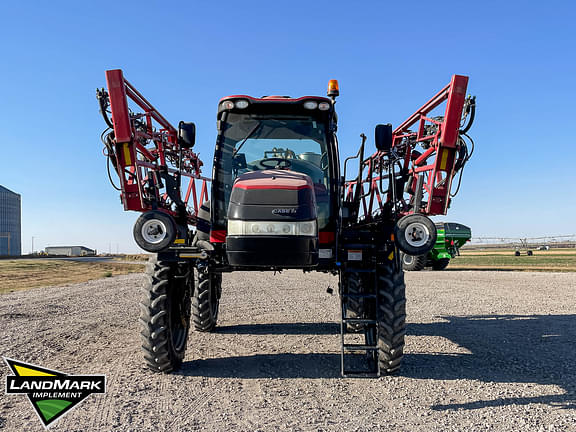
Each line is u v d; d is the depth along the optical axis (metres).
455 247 21.69
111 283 18.02
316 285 15.62
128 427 3.40
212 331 7.45
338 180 5.18
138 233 4.62
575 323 7.82
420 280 16.28
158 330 4.73
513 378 4.68
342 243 4.89
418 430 3.32
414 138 5.96
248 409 3.79
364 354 5.72
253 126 5.36
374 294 4.76
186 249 4.82
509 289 13.16
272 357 5.65
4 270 30.66
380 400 4.03
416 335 6.98
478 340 6.58
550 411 3.70
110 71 4.69
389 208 5.35
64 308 10.15
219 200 5.21
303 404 3.92
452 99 4.85
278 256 4.32
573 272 18.91
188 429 3.36
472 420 3.52
